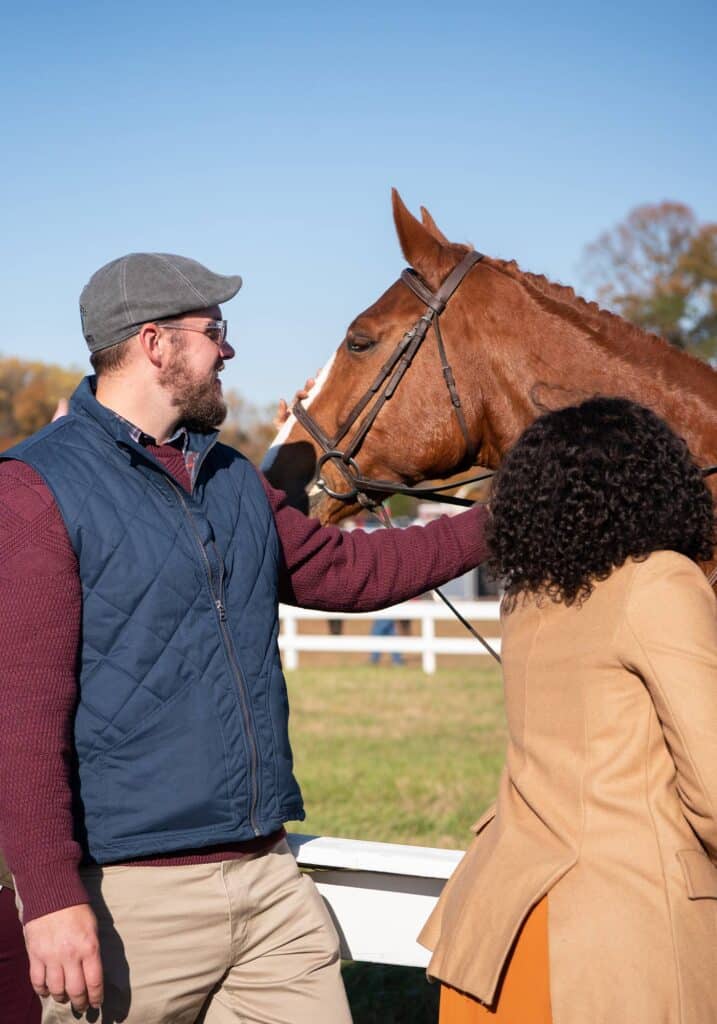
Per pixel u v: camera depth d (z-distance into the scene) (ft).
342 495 11.10
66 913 6.36
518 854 6.56
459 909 6.73
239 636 7.32
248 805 7.11
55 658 6.67
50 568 6.72
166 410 7.51
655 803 6.25
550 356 10.30
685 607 6.19
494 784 23.49
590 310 10.55
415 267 10.76
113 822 6.86
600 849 6.24
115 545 6.95
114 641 6.93
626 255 141.79
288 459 11.27
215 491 7.65
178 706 6.98
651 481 6.56
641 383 10.00
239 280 7.70
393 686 40.09
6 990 8.21
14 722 6.51
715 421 9.86
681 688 5.98
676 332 138.92
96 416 7.29
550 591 6.66
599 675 6.36
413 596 9.04
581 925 6.13
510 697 6.91
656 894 6.11
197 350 7.52
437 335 10.58
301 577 8.57
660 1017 5.90
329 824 20.18
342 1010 7.48
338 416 11.01
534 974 6.28
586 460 6.59
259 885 7.29
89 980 6.35
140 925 6.93
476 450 10.80
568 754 6.44
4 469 7.03
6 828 6.48
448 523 9.23
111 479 7.12
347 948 9.18
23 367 193.98
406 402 10.70
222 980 7.51
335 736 29.99
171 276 7.43
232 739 7.09
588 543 6.47
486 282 10.64
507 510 6.86
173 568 7.07
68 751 6.76
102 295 7.45
